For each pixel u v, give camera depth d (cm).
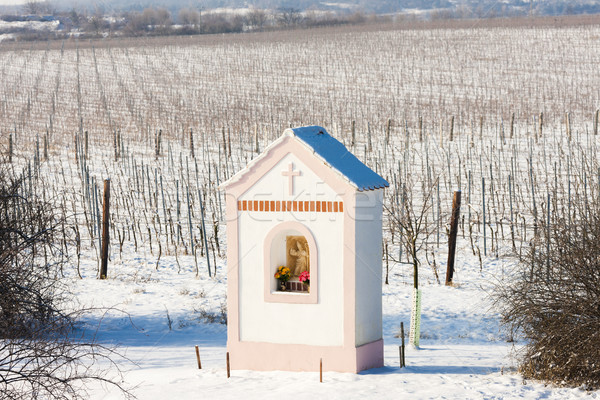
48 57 10288
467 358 1509
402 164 4869
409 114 6694
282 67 9394
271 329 1325
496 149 5209
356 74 8831
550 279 1285
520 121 6225
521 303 1311
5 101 7306
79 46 11431
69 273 2828
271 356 1323
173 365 1463
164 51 10756
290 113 6856
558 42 10506
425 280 2678
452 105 7112
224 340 1830
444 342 1780
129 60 9881
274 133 6069
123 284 2648
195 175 4834
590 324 1220
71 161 5116
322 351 1297
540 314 1268
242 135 6044
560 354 1229
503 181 4300
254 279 1332
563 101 6944
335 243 1286
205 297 2442
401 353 1369
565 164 4394
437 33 11800
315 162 1284
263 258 1325
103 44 11625
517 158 4925
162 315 2178
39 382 981
